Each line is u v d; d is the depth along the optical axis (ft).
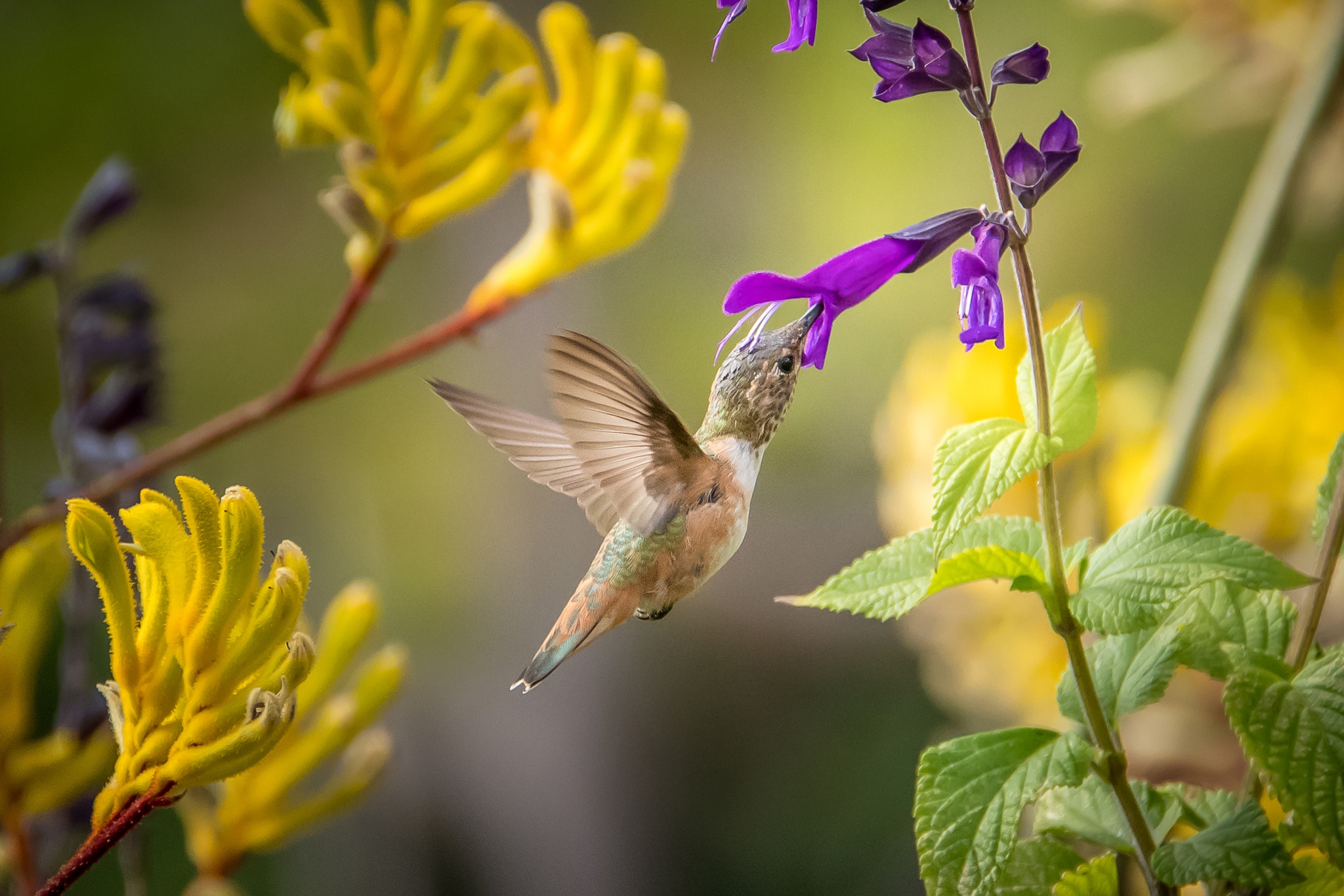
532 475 6.63
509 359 11.42
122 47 10.68
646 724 12.10
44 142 10.68
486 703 12.01
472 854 12.23
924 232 6.38
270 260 12.33
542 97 6.65
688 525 6.63
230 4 10.73
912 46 6.33
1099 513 6.70
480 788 12.09
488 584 12.01
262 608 6.31
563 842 11.73
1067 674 6.38
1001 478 6.32
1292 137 6.67
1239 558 6.33
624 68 6.64
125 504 6.58
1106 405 6.84
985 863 6.32
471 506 12.41
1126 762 6.35
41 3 10.61
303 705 6.54
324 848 12.85
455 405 6.61
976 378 6.82
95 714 6.53
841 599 6.37
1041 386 6.33
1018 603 6.84
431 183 6.59
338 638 6.54
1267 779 6.35
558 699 11.51
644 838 11.87
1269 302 6.88
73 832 6.53
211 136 11.30
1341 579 6.70
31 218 10.69
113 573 6.30
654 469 6.62
